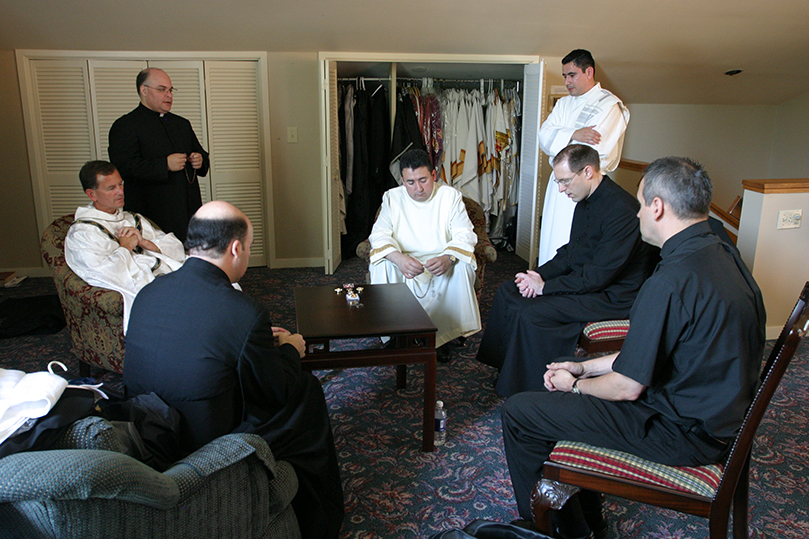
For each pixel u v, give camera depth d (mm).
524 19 3789
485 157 4922
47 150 4309
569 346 2338
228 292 1469
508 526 1433
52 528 1005
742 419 1329
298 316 2184
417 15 3721
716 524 1329
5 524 1008
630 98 5297
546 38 4090
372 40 4094
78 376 2801
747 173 5688
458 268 2934
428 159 2928
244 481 1331
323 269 4652
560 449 1455
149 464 1291
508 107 4910
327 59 4184
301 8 3602
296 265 4730
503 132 4863
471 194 4930
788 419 2369
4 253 4406
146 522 1118
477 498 1898
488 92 5066
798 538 1703
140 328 1497
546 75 4523
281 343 1795
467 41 4141
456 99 4793
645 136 5539
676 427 1381
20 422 1139
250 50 4230
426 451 2152
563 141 3332
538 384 2369
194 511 1214
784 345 1194
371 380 2748
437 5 3586
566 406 1508
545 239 3502
